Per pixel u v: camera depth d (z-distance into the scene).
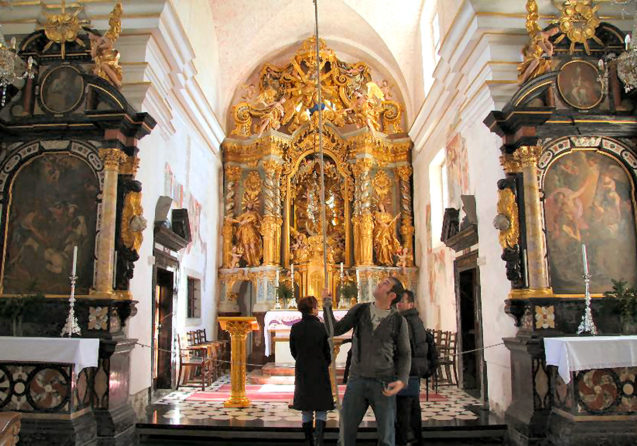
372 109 15.54
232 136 15.58
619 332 7.55
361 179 15.12
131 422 7.56
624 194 8.06
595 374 6.77
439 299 12.59
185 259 11.66
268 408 8.71
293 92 15.86
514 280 7.74
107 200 7.83
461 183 10.62
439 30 12.40
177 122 11.10
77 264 7.82
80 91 8.19
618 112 8.20
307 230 15.63
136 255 7.90
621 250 7.92
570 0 8.45
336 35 15.83
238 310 14.90
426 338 6.17
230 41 14.66
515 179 7.94
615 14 8.70
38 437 6.63
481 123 9.28
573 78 8.23
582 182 8.05
